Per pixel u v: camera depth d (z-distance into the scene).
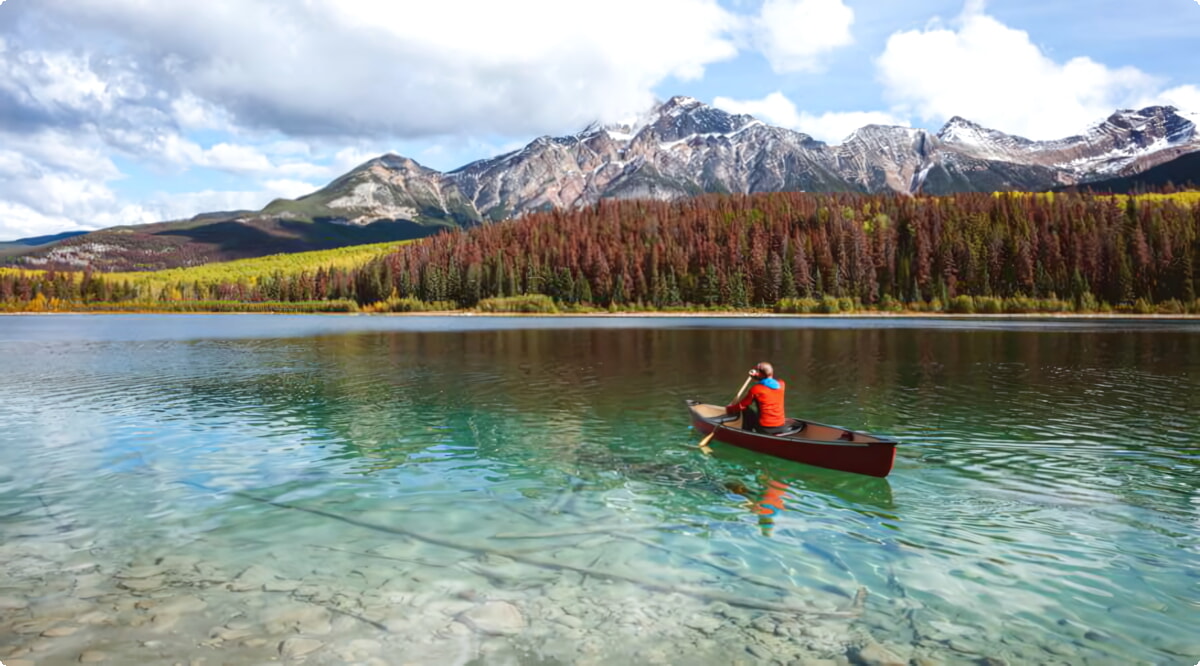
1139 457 15.55
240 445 17.36
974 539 10.55
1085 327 82.00
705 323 103.25
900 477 14.07
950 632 7.61
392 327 93.50
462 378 31.39
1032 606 8.27
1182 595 8.55
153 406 23.53
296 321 122.56
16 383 29.66
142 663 6.88
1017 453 16.03
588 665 6.90
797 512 11.93
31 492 13.22
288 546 10.33
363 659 6.98
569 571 9.38
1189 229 140.12
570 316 145.12
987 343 53.09
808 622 7.87
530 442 17.62
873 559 9.80
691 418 20.05
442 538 10.68
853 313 139.75
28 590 8.67
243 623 7.78
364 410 22.62
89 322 116.38
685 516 11.77
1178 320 107.25
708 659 7.01
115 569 9.41
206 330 85.00
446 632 7.61
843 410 22.00
